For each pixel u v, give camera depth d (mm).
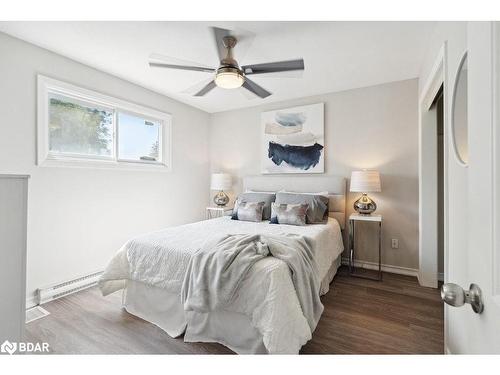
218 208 4203
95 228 2881
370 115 3355
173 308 1970
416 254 3094
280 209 3107
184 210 4148
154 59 2088
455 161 1278
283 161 3934
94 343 1787
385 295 2557
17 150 2270
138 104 3373
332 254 2807
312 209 3096
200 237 2256
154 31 2172
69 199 2646
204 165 4570
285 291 1529
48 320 2084
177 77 3131
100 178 2939
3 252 935
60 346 1753
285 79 3178
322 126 3646
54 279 2516
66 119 2711
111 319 2100
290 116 3887
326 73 2988
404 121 3162
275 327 1423
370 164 3352
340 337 1847
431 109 2809
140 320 2084
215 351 1693
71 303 2379
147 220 3516
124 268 2197
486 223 582
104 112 3080
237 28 2109
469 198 678
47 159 2479
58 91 2574
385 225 3260
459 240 1220
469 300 639
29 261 2344
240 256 1638
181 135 4090
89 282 2758
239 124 4402
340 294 2582
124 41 2324
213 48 2445
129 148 3377
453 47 1450
